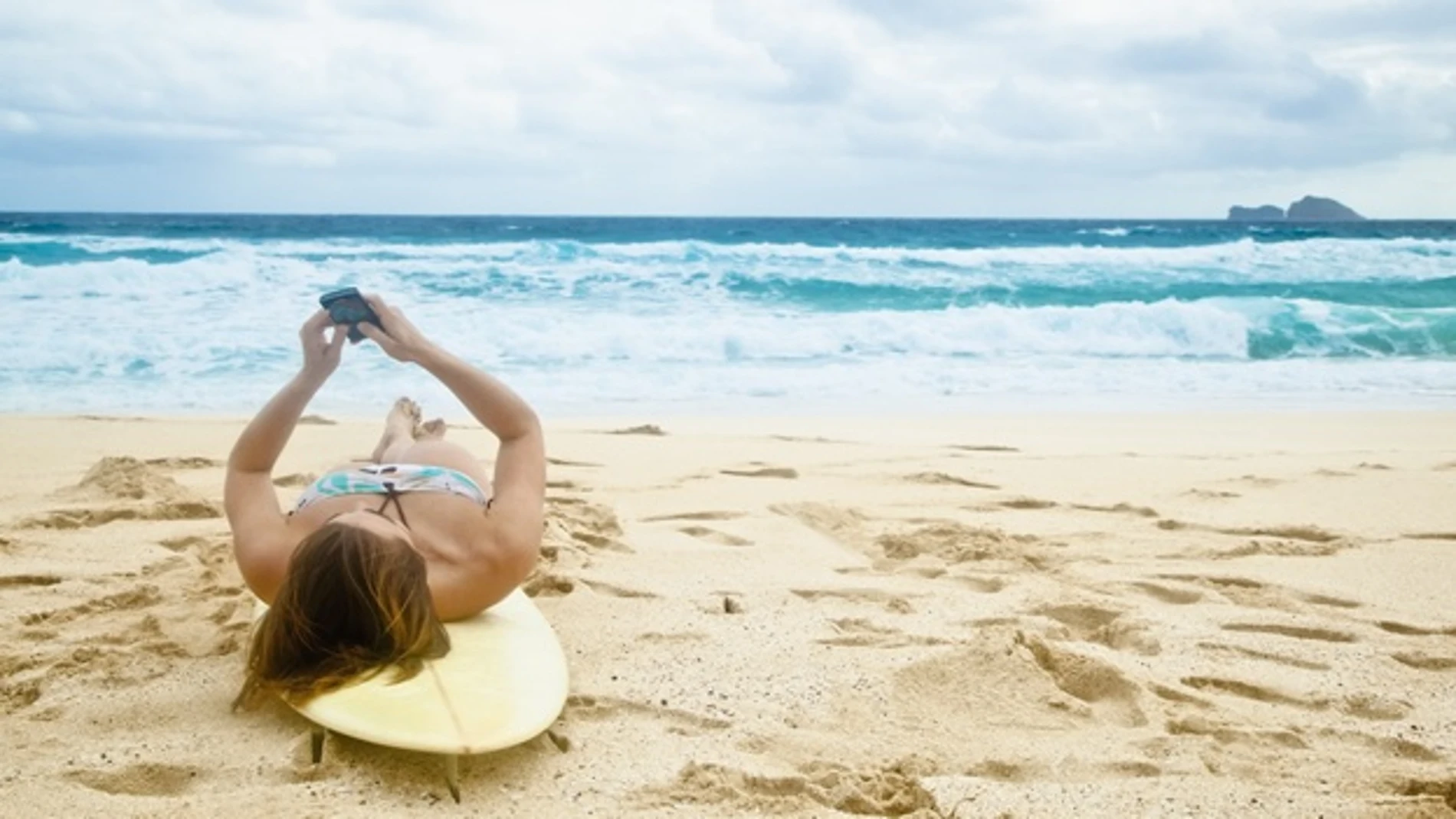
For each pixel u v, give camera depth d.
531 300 19.67
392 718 3.19
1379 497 7.38
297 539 3.81
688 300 20.25
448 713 3.23
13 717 3.53
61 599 4.64
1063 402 12.98
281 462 7.95
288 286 20.09
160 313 16.77
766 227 62.28
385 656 3.47
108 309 17.02
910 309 20.44
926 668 3.95
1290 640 4.49
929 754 3.39
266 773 3.15
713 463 8.41
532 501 3.96
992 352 16.62
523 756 3.29
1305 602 5.07
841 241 44.16
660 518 6.56
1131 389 14.02
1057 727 3.61
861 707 3.71
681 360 15.08
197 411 11.08
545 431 9.90
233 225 49.44
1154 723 3.67
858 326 16.84
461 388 4.01
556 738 3.37
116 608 4.64
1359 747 3.55
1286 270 26.58
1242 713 3.79
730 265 24.62
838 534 6.29
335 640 3.44
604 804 3.03
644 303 19.64
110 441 8.84
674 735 3.47
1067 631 4.59
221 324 15.89
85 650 4.02
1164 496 7.39
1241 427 11.14
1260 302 19.56
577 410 11.86
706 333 15.95
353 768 3.16
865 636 4.38
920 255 27.94
